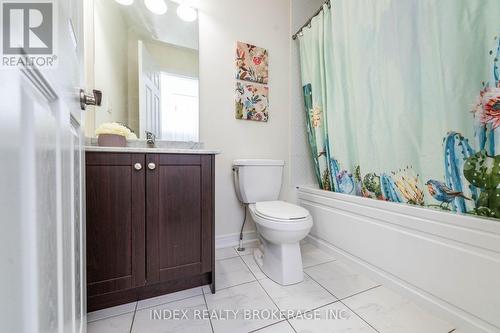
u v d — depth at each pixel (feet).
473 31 2.94
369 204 4.43
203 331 3.11
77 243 2.07
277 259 4.33
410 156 3.83
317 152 6.08
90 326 3.18
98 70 4.65
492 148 2.87
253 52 6.18
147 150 3.42
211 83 5.74
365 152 4.61
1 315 0.78
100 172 3.22
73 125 1.94
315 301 3.73
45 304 1.09
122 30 4.94
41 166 1.05
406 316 3.37
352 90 4.86
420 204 3.75
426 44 3.45
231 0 5.93
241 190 5.53
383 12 4.06
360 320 3.29
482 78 2.91
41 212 1.04
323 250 5.66
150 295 3.83
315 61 5.85
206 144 5.72
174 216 3.65
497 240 2.76
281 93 6.67
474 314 2.98
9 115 0.82
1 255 0.78
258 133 6.38
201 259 3.85
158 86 5.25
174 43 5.39
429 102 3.47
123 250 3.36
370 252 4.44
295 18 6.73
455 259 3.16
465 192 3.15
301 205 6.50
